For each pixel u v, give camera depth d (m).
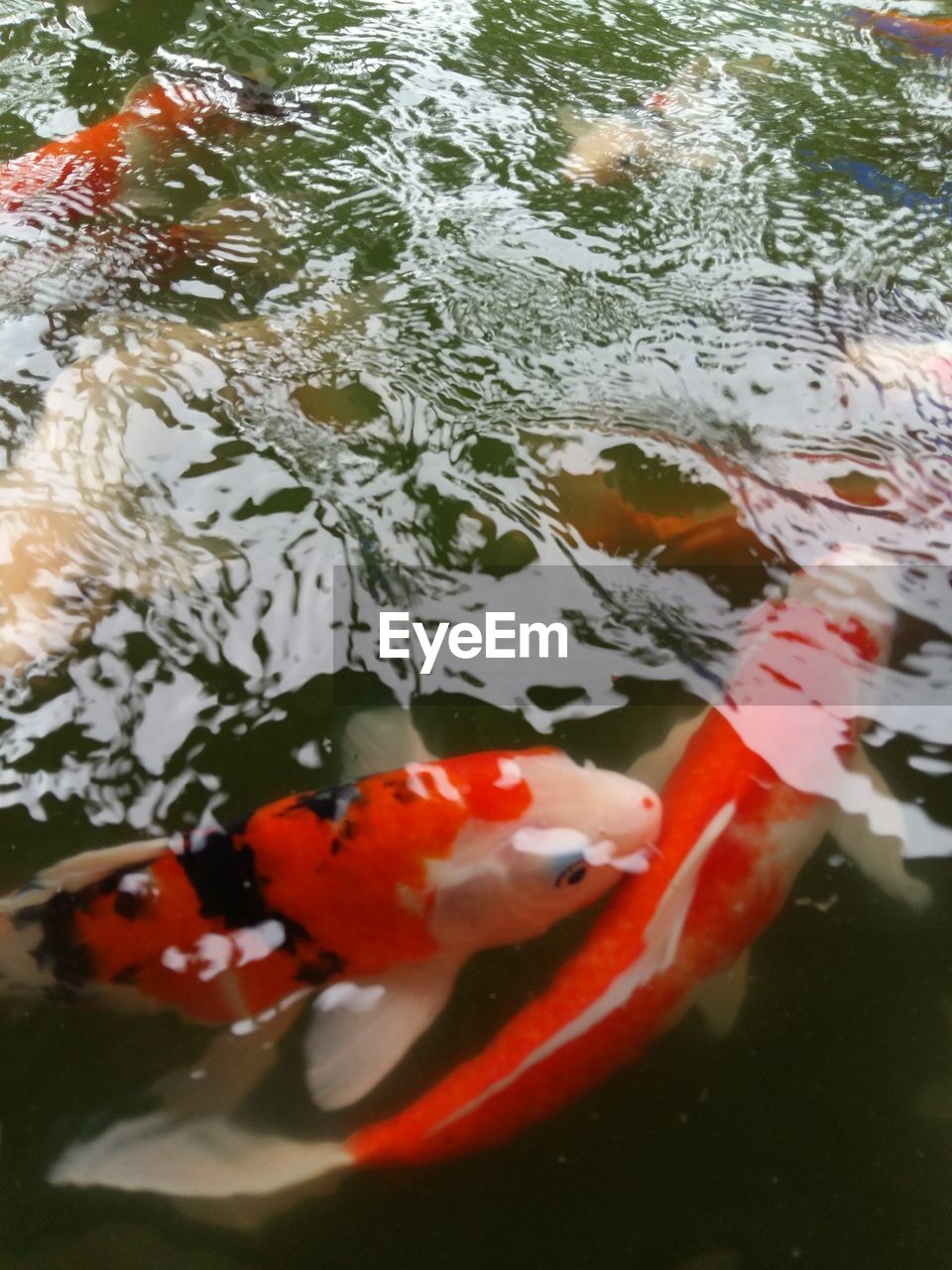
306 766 0.58
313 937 0.50
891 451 0.79
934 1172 0.46
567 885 0.52
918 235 1.01
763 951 0.52
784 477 0.76
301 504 0.73
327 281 0.93
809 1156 0.46
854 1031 0.50
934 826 0.56
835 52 1.31
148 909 0.50
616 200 1.04
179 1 1.36
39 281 0.92
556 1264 0.43
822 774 0.57
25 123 1.14
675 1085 0.48
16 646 0.63
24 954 0.50
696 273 0.96
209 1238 0.43
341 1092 0.47
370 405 0.81
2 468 0.74
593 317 0.90
